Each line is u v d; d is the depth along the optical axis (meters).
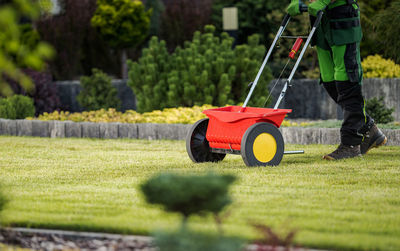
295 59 24.17
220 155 10.75
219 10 30.98
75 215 6.30
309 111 20.59
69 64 26.86
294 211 6.41
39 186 8.21
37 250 5.20
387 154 11.38
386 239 5.26
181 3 30.95
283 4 29.64
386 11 15.49
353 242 5.14
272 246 4.59
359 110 10.77
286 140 13.55
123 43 28.45
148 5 33.78
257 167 9.59
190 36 30.53
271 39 25.09
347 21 10.51
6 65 4.22
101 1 27.92
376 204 6.79
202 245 4.07
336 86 10.88
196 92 16.95
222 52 17.27
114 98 20.34
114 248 5.20
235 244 4.12
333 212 6.38
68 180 8.72
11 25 4.13
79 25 27.12
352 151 10.91
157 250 4.69
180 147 13.03
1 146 13.43
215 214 4.64
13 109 17.48
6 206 6.23
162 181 4.50
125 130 14.97
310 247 5.11
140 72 17.64
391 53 15.91
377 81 18.94
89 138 15.17
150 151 12.36
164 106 17.03
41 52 4.30
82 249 5.21
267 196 7.25
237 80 17.41
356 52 10.65
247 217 6.14
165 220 6.04
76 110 23.23
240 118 9.67
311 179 8.50
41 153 12.14
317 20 10.29
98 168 9.94
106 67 30.77
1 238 5.49
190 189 4.41
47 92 20.28
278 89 20.92
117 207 6.72
